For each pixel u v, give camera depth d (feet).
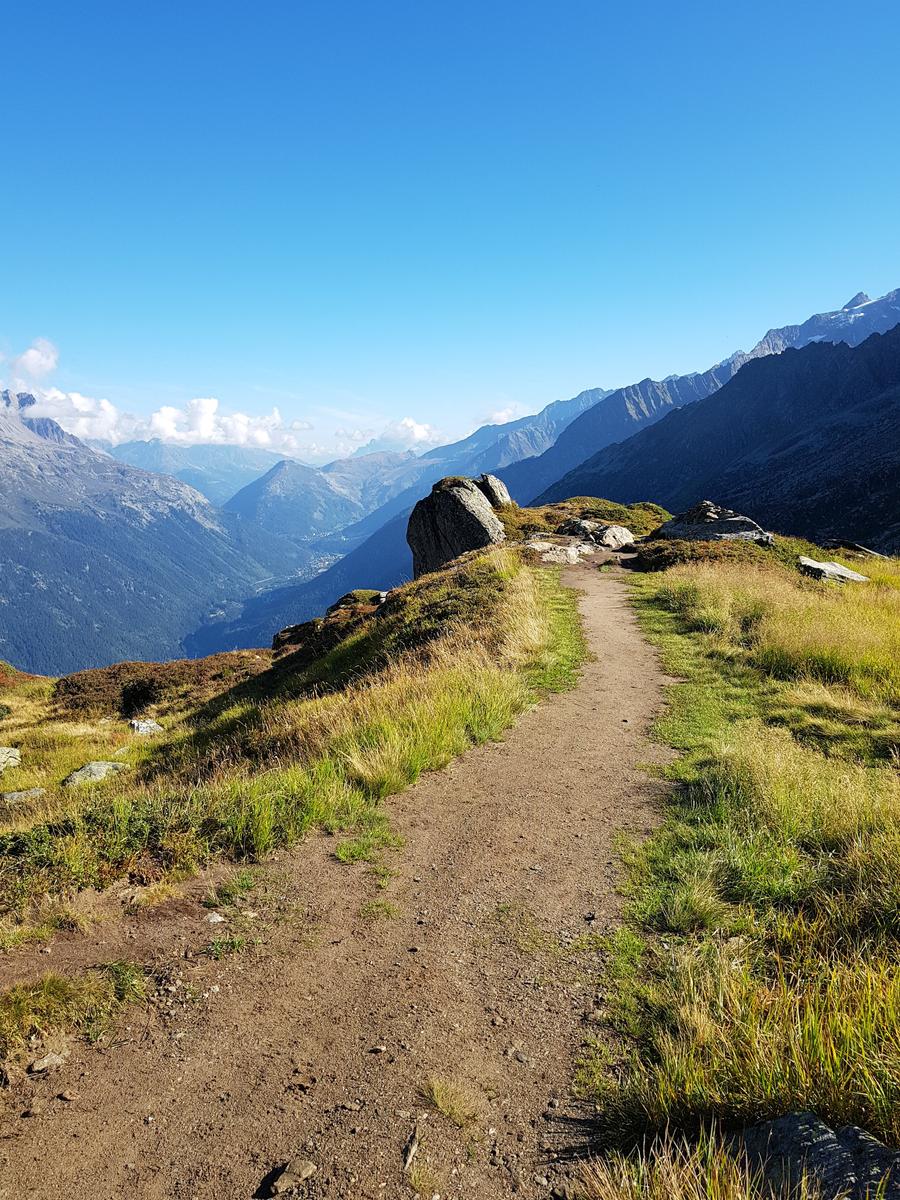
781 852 20.39
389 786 27.35
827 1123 10.21
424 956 16.66
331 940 17.34
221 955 16.47
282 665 91.97
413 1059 13.11
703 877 19.44
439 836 23.75
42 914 17.37
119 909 18.06
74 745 77.51
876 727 35.12
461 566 93.25
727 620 57.93
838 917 16.47
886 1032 11.02
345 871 21.07
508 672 44.14
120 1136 11.22
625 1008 14.40
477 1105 11.94
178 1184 10.37
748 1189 8.63
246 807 23.59
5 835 22.17
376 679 49.03
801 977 14.57
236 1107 11.90
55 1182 10.37
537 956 16.57
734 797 25.16
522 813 25.59
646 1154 10.57
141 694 106.52
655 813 25.09
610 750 32.55
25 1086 12.19
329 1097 12.15
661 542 103.76
